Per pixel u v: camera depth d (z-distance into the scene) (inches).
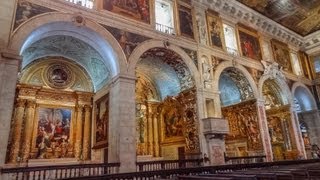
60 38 543.5
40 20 435.5
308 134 987.3
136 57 534.9
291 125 860.0
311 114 993.5
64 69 652.7
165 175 353.7
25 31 415.8
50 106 617.9
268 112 925.8
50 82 629.9
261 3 836.6
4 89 374.3
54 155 588.1
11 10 412.2
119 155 458.3
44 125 597.3
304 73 1018.1
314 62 1047.0
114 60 516.4
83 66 671.8
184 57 621.9
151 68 719.1
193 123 613.0
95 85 670.5
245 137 764.6
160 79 750.5
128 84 507.8
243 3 815.7
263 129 732.7
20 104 575.2
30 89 595.5
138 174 331.3
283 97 896.3
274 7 869.2
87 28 488.1
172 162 506.0
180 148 658.8
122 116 482.6
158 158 722.2
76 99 655.8
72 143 621.0
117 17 534.0
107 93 569.0
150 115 756.0
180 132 668.7
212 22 732.7
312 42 1037.8
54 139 600.7
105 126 561.3
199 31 685.9
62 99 637.3
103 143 553.3
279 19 927.7
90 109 661.9
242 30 822.5
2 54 383.2
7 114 368.2
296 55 1023.6
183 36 640.4
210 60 677.3
